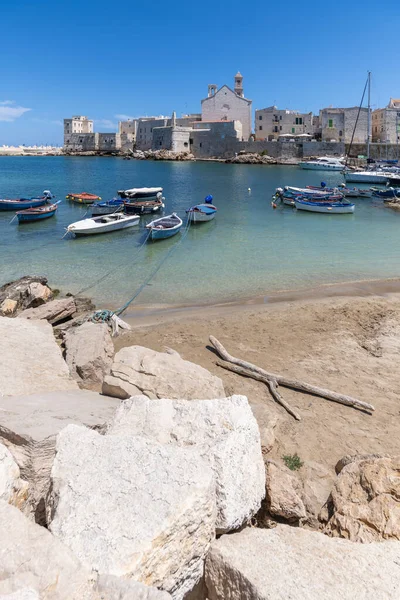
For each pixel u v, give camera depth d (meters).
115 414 5.67
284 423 8.40
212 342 11.76
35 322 10.74
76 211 35.94
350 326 13.40
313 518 5.68
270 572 3.59
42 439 4.90
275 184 58.31
